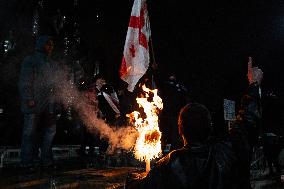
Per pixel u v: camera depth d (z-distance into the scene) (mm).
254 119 2180
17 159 7582
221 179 1962
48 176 5012
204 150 2020
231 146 2072
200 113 2105
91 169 6250
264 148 8320
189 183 1930
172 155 2033
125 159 7488
